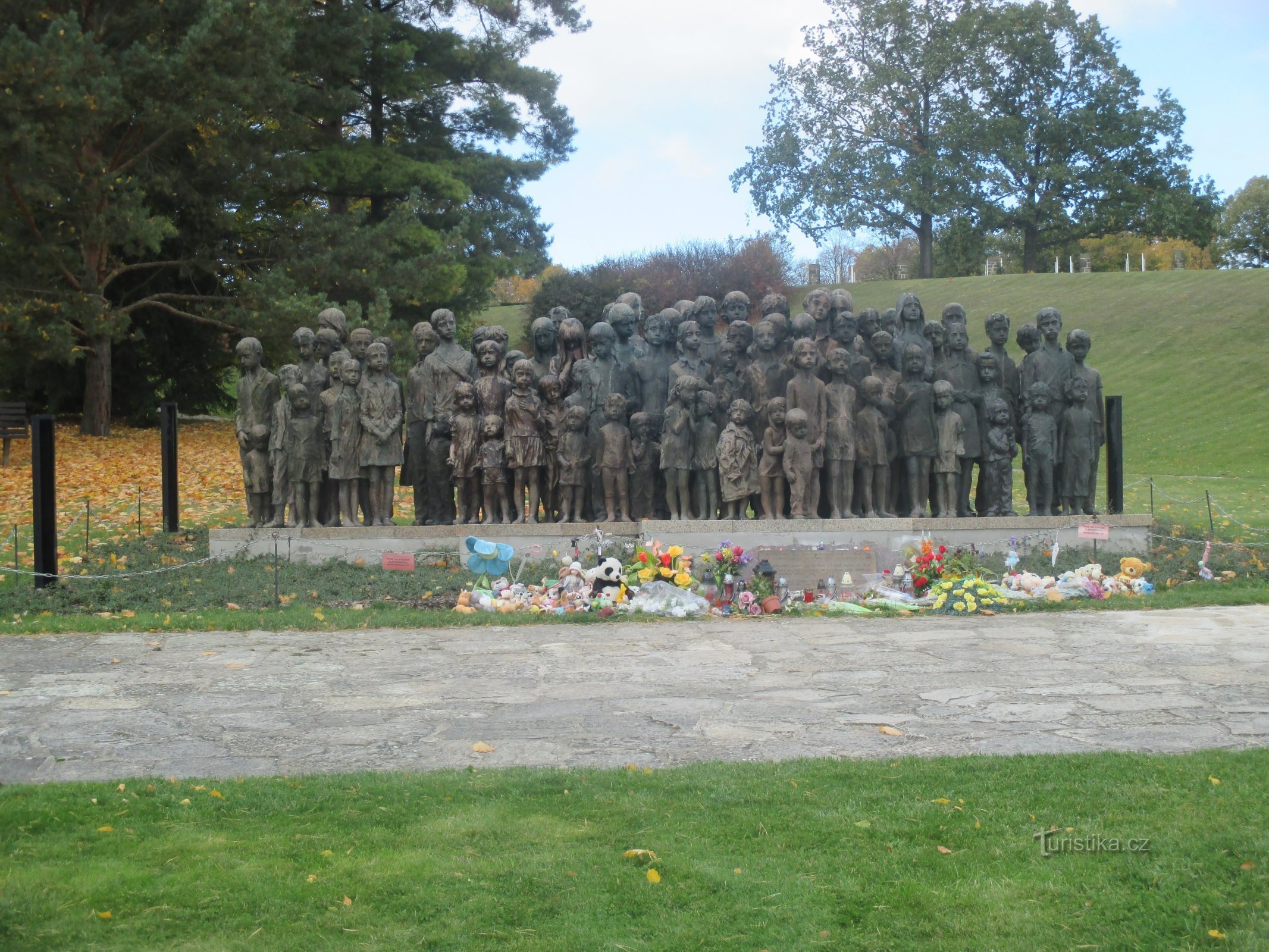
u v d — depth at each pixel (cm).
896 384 1741
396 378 1680
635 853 619
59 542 1745
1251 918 541
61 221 2694
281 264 3011
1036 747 805
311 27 3117
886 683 1005
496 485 1644
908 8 5612
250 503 1672
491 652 1149
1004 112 5894
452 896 576
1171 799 678
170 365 3478
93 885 580
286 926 546
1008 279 5516
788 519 1638
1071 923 546
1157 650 1138
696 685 1002
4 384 3378
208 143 2773
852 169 5703
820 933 541
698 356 1711
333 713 912
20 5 2505
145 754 807
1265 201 7975
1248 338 4312
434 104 3750
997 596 1411
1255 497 2495
